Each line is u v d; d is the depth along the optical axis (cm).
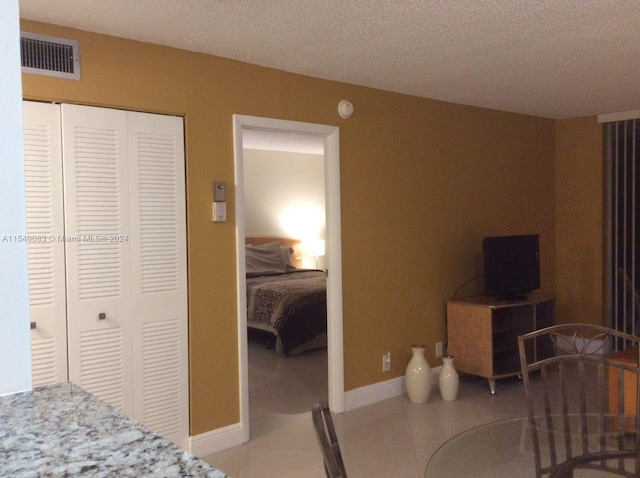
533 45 317
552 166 577
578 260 569
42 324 268
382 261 421
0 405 111
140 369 300
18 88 103
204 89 323
